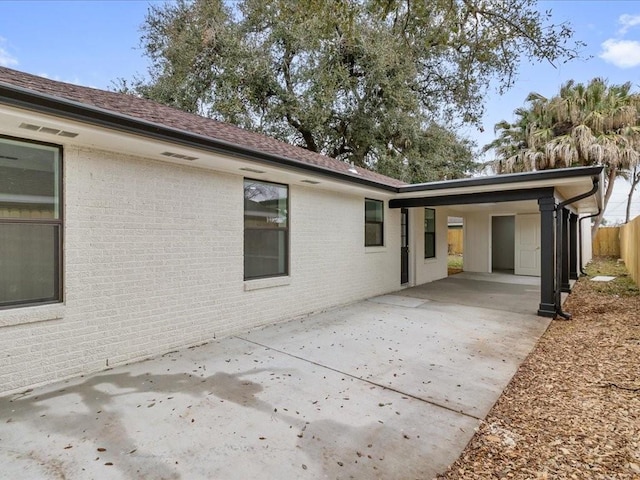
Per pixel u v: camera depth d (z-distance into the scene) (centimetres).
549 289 702
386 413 329
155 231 484
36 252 388
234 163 518
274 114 1633
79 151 414
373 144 1709
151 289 480
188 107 1543
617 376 402
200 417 319
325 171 641
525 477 241
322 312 747
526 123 1830
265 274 648
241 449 273
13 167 374
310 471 249
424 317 701
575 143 1572
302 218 715
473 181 750
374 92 1599
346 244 833
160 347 489
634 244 1130
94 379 401
